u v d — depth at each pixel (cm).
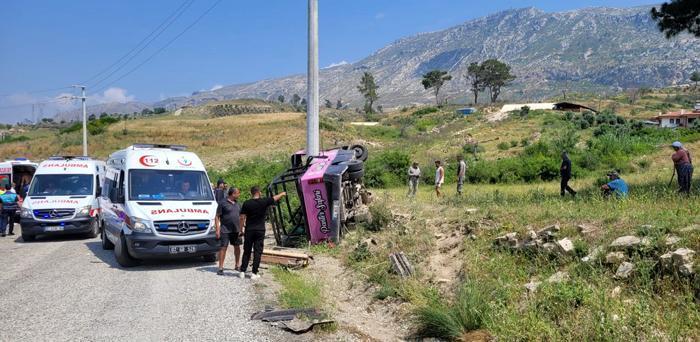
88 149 6881
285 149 5844
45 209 1512
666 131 4769
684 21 1491
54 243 1487
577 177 2736
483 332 642
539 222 931
